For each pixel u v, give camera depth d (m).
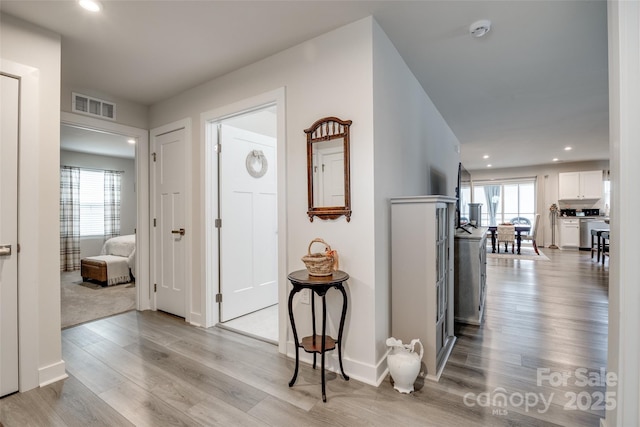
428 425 1.60
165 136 3.38
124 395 1.88
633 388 1.32
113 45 2.32
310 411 1.71
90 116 3.11
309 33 2.18
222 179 3.12
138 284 3.53
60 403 1.81
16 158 1.94
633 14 1.31
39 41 2.06
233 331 2.90
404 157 2.60
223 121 3.05
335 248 2.15
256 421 1.64
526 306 3.57
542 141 5.76
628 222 1.32
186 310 3.15
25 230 1.96
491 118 4.29
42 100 2.06
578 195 8.57
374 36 2.03
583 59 2.64
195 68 2.69
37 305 2.01
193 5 1.87
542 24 2.14
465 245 3.09
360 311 2.05
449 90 3.28
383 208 2.14
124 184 7.31
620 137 1.34
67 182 6.34
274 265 3.73
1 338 1.88
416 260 2.13
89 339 2.71
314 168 2.22
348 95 2.08
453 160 5.11
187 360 2.32
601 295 3.98
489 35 2.27
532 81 3.08
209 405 1.77
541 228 9.22
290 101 2.37
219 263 3.10
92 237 6.75
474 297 3.05
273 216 3.73
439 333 2.25
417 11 1.97
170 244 3.36
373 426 1.60
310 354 2.28
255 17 2.00
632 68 1.31
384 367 2.11
